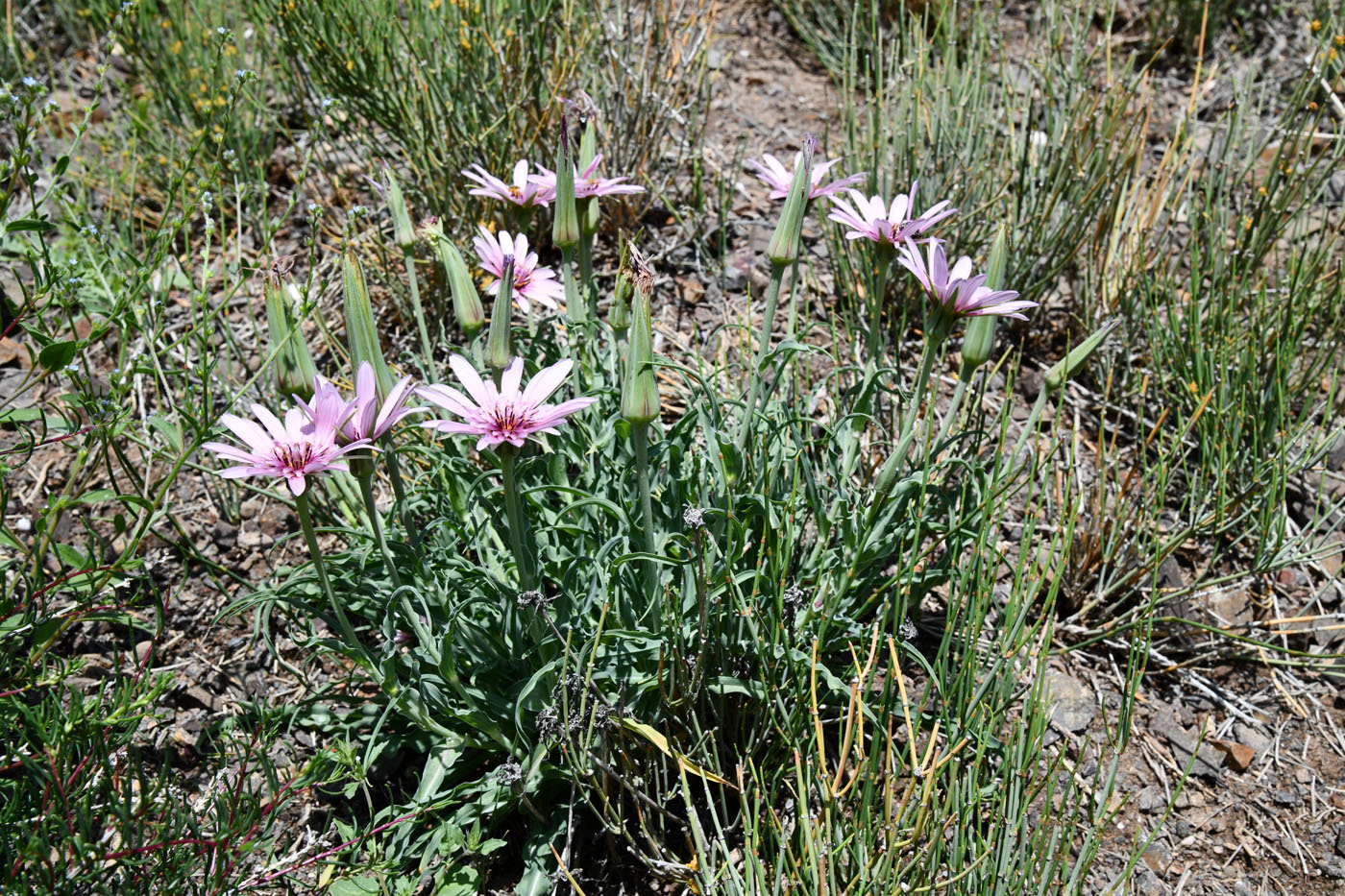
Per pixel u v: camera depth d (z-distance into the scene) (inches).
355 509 116.0
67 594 112.6
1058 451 139.5
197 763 103.7
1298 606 126.3
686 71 175.6
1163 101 196.7
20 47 195.6
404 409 75.7
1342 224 142.9
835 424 107.7
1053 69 170.2
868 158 156.5
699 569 80.4
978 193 154.7
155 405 136.3
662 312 154.2
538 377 78.8
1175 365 140.9
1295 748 112.4
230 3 190.4
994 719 92.9
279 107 185.0
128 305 92.8
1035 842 83.9
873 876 79.5
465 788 95.9
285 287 86.0
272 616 115.9
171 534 122.9
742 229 170.2
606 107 164.1
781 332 151.3
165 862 79.1
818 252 166.1
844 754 79.0
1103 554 122.3
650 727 90.2
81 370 137.8
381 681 88.6
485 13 158.1
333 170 166.9
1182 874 100.3
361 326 81.0
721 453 96.9
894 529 103.9
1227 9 209.3
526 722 96.2
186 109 174.4
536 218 158.7
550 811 97.2
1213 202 162.7
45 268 88.2
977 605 94.8
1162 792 107.3
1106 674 118.6
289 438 74.4
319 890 88.0
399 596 88.9
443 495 101.3
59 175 86.0
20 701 90.0
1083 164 152.2
